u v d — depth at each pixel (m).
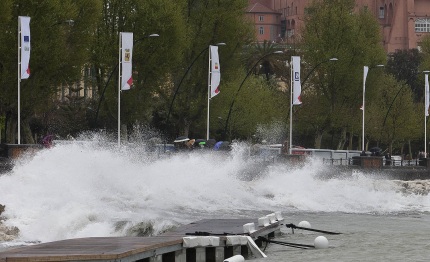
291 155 106.56
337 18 163.50
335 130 176.25
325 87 165.62
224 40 144.25
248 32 146.00
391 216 63.78
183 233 38.25
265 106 173.50
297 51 180.38
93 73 139.50
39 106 114.88
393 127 193.75
